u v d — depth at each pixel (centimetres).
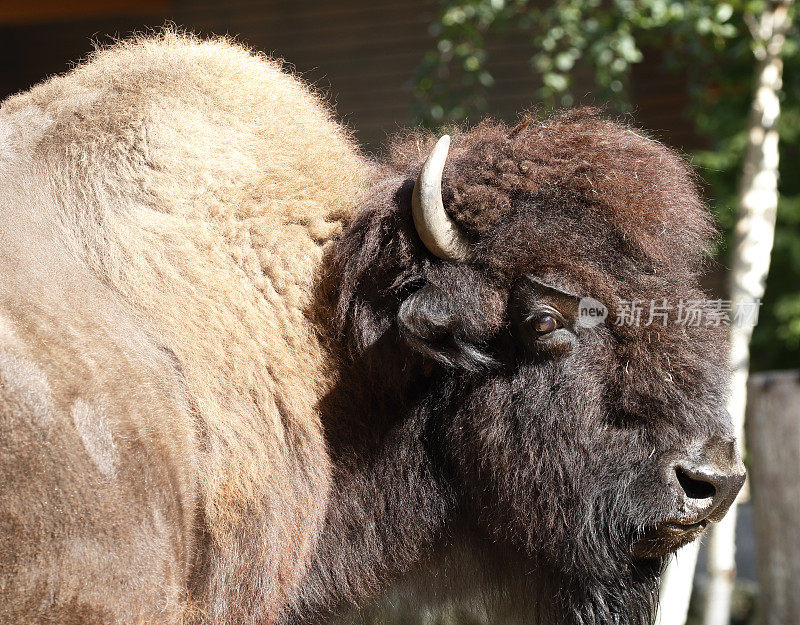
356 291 782
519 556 810
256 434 754
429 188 724
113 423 676
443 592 884
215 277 764
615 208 732
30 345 668
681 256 754
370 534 831
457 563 854
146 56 860
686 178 804
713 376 741
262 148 818
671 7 1560
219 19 2809
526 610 846
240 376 752
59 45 2933
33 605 636
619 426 739
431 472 816
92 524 653
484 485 789
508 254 739
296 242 799
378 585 860
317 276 802
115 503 663
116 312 724
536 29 2412
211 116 817
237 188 791
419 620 951
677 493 729
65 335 688
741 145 2277
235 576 752
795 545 1256
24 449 642
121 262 743
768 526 1280
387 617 945
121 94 812
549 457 752
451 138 833
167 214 769
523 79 2445
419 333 741
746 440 1334
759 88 1485
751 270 1405
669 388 725
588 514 752
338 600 853
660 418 728
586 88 2266
